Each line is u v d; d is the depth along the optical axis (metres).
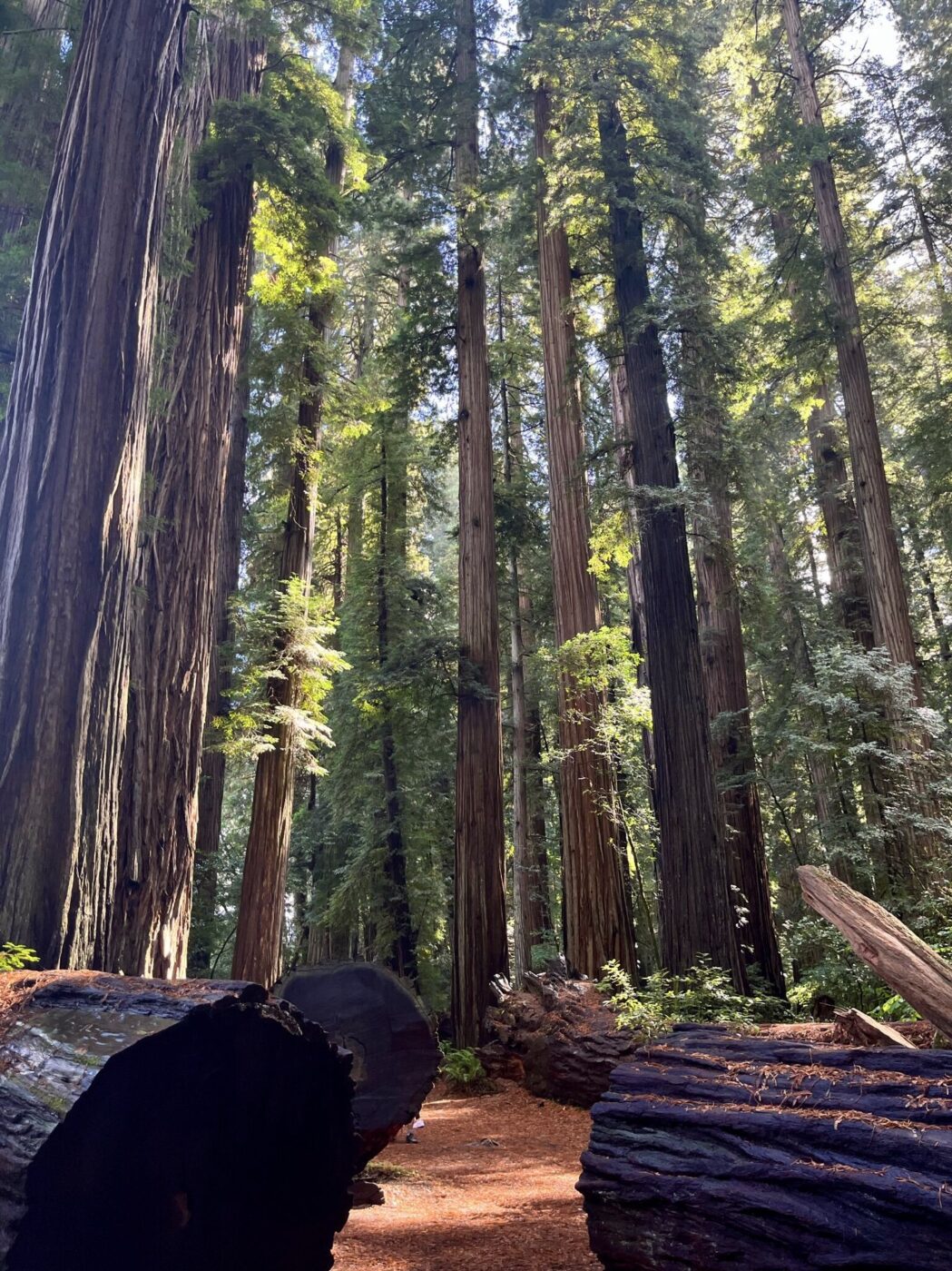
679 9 11.91
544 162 12.52
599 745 12.36
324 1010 5.33
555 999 10.38
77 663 5.16
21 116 11.23
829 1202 2.49
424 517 22.41
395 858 18.23
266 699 11.98
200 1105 2.12
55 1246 1.82
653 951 12.95
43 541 5.32
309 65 12.27
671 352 10.82
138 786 7.81
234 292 10.22
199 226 10.07
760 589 15.64
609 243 12.17
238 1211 2.17
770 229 17.69
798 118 16.23
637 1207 2.94
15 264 10.20
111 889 5.28
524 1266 3.83
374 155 15.49
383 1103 5.22
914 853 10.60
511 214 16.59
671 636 9.81
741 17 17.19
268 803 11.73
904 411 16.80
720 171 17.58
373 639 19.06
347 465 20.34
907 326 14.91
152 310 6.18
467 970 12.79
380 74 16.67
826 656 12.38
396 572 19.48
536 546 18.59
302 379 13.48
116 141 6.06
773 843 15.73
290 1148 2.31
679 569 10.07
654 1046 3.64
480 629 14.33
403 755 18.36
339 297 15.34
